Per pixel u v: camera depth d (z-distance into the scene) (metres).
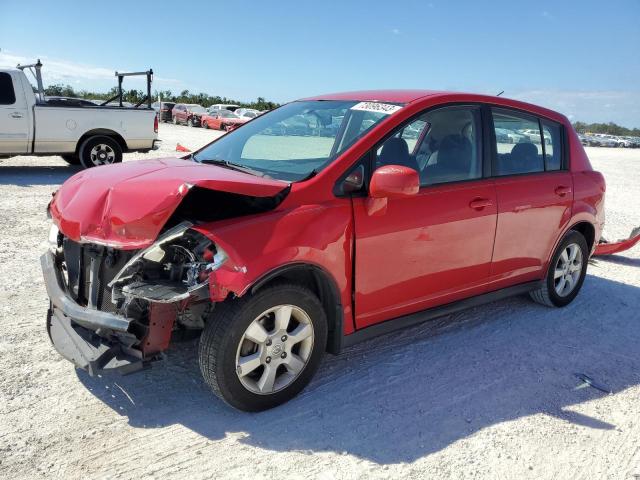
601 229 5.39
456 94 4.11
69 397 3.27
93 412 3.14
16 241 6.43
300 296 3.17
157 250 2.88
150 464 2.74
